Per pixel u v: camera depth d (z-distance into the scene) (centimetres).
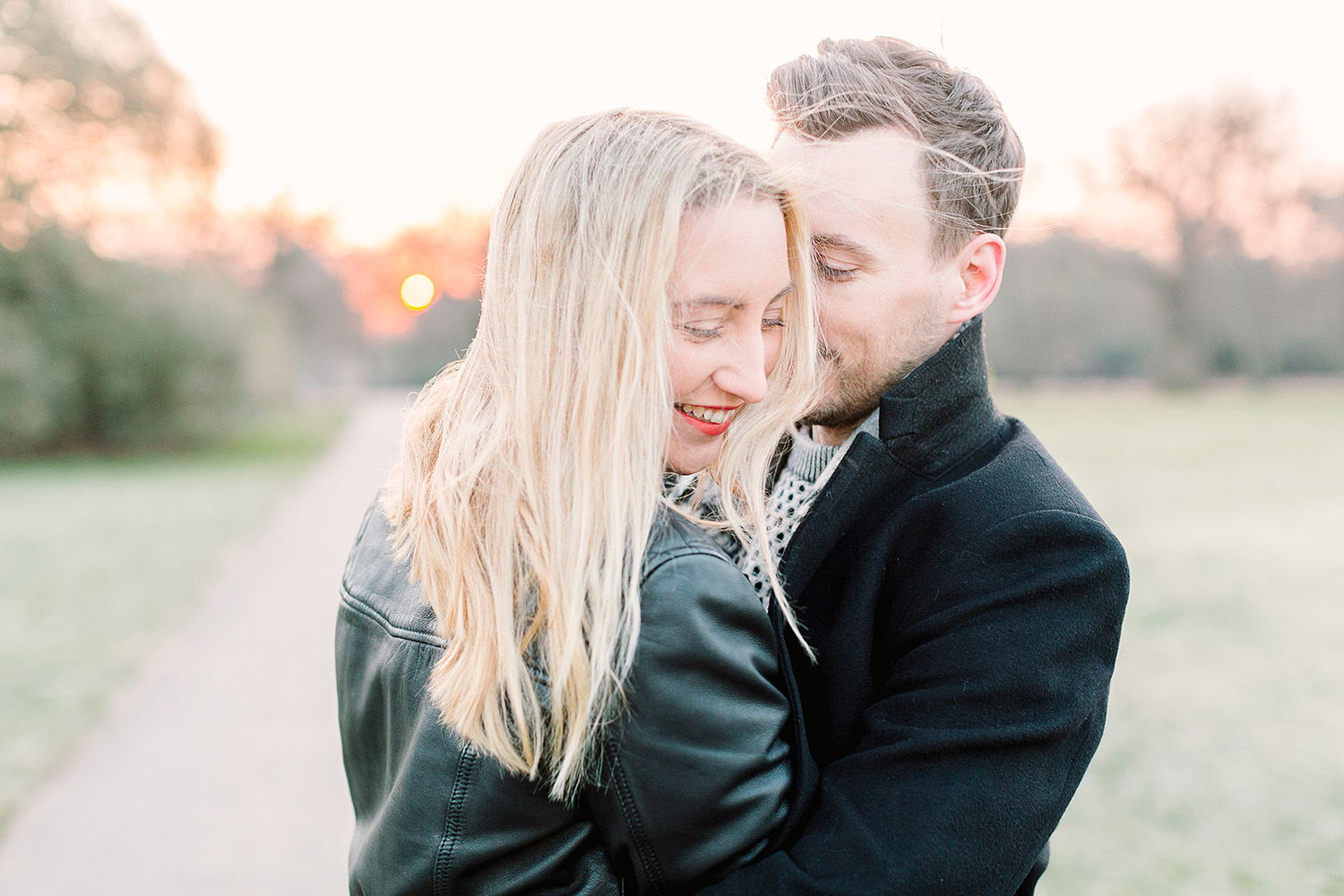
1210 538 881
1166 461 1491
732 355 94
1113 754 405
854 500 113
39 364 1973
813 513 114
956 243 113
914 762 92
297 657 535
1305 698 462
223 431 2230
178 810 348
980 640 97
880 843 88
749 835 91
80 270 2075
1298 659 521
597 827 94
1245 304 3030
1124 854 321
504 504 91
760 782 92
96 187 2316
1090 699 96
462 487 94
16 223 2050
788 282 96
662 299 88
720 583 91
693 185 89
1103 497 1130
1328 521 948
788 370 106
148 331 2075
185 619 629
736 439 107
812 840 91
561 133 96
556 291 92
